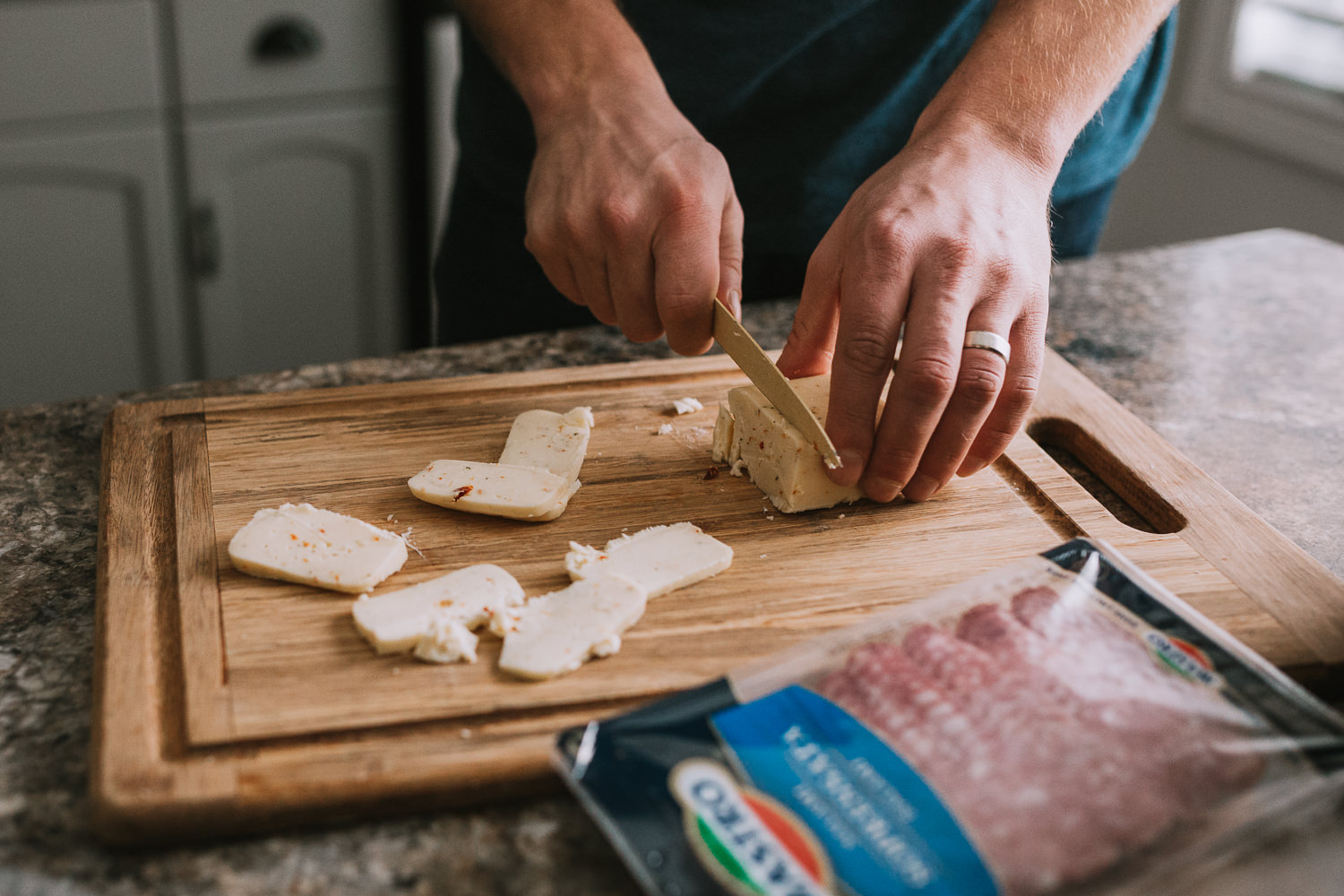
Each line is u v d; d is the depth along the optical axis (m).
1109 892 0.67
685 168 1.17
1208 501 1.13
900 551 1.05
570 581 1.00
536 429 1.20
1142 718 0.78
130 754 0.77
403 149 2.92
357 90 2.79
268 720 0.81
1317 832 0.73
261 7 2.59
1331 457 1.27
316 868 0.74
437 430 1.23
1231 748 0.76
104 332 2.83
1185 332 1.56
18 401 2.82
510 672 0.87
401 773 0.76
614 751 0.75
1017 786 0.73
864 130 1.62
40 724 0.84
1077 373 1.38
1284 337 1.55
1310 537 1.12
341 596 0.96
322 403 1.27
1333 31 2.36
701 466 1.19
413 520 1.08
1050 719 0.78
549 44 1.36
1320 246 1.87
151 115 2.61
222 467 1.14
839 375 1.02
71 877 0.72
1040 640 0.85
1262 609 0.97
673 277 1.12
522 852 0.75
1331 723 0.77
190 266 2.83
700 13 1.57
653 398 1.31
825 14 1.56
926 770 0.74
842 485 1.06
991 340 1.01
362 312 3.10
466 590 0.94
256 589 0.96
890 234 1.01
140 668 0.86
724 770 0.74
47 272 2.70
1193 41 2.63
